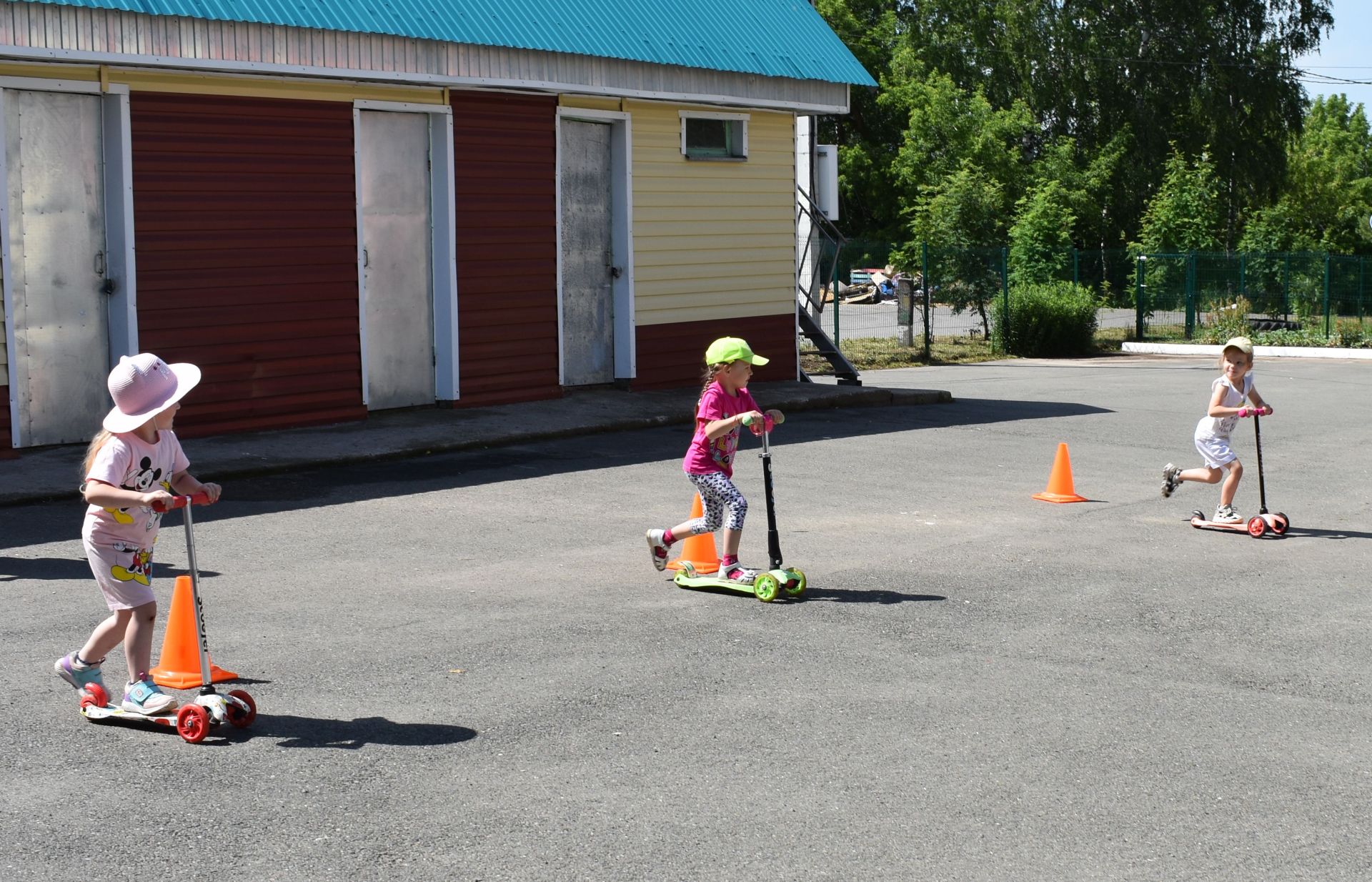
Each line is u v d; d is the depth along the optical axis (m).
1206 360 29.58
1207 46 49.75
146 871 4.39
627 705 6.05
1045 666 6.77
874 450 14.20
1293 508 11.45
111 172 12.45
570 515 10.45
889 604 7.94
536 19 15.20
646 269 17.33
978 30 52.91
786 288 19.23
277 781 5.15
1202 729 5.88
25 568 8.38
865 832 4.75
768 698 6.18
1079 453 14.37
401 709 5.97
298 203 13.74
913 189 52.31
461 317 15.27
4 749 5.45
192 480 5.85
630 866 4.46
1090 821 4.88
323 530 9.77
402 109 14.55
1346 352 29.98
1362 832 4.82
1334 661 6.95
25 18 11.18
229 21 12.43
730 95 17.38
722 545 9.59
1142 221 40.47
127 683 6.21
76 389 12.48
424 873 4.39
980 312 32.16
